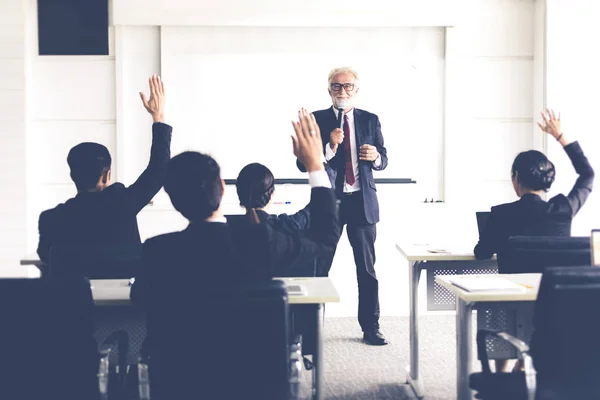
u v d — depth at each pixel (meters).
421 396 4.02
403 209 6.19
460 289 2.93
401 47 6.15
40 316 2.27
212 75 6.08
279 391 2.21
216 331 2.17
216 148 6.11
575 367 2.24
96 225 3.41
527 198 3.54
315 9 6.03
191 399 2.22
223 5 6.00
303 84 6.11
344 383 4.32
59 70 6.06
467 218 6.24
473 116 6.23
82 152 3.45
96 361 2.36
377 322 5.23
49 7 6.02
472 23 6.18
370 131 4.99
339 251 6.22
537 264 3.18
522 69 6.24
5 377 2.32
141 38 6.06
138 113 6.09
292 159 6.14
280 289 2.17
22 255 6.03
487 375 2.63
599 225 6.14
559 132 3.67
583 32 6.02
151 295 2.22
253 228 2.30
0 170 5.98
